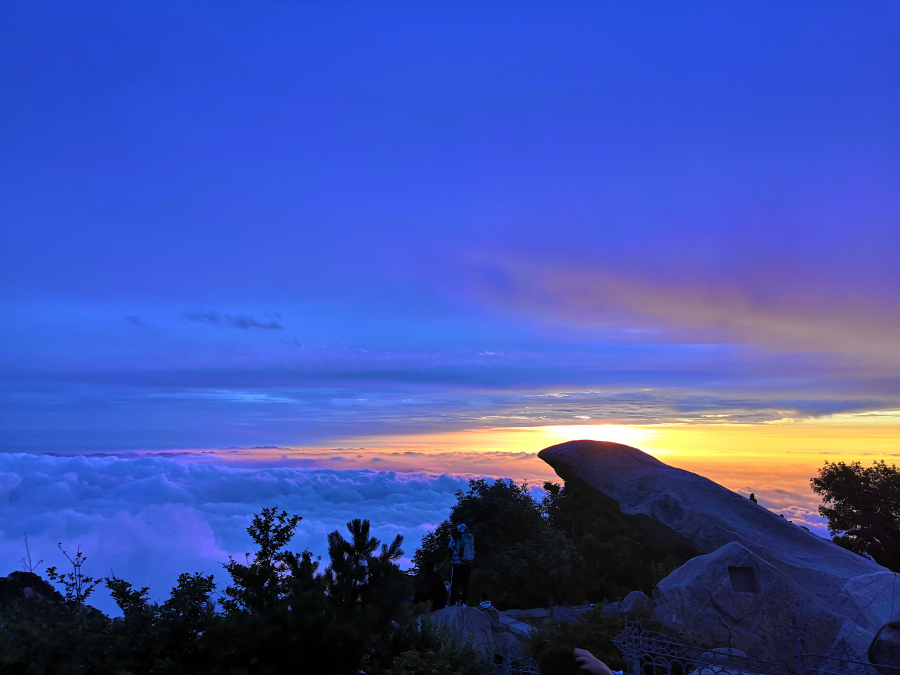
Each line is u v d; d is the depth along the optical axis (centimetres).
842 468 4238
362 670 1047
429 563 1753
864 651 1209
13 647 741
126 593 958
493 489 3341
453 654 1138
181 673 872
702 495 1897
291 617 910
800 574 1530
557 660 275
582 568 3447
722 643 1306
